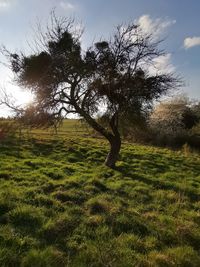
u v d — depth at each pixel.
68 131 41.12
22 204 11.70
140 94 20.39
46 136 33.00
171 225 11.23
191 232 10.54
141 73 20.52
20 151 24.00
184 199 15.07
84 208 12.26
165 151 31.55
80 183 16.08
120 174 19.09
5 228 9.52
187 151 33.50
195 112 47.28
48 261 7.95
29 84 20.89
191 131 42.16
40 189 14.02
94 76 20.58
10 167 18.05
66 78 20.56
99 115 21.55
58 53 20.36
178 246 9.73
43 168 18.67
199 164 25.81
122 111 20.59
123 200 13.80
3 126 23.73
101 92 20.52
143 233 10.43
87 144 30.08
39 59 20.12
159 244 9.73
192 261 8.84
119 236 9.86
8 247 8.42
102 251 8.71
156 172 21.25
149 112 21.62
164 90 20.72
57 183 15.49
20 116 20.98
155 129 41.78
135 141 40.28
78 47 20.84
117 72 20.48
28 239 9.02
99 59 20.61
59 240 9.30
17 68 20.78
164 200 14.63
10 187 14.19
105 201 13.05
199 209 13.88
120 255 8.67
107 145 30.78
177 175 20.58
